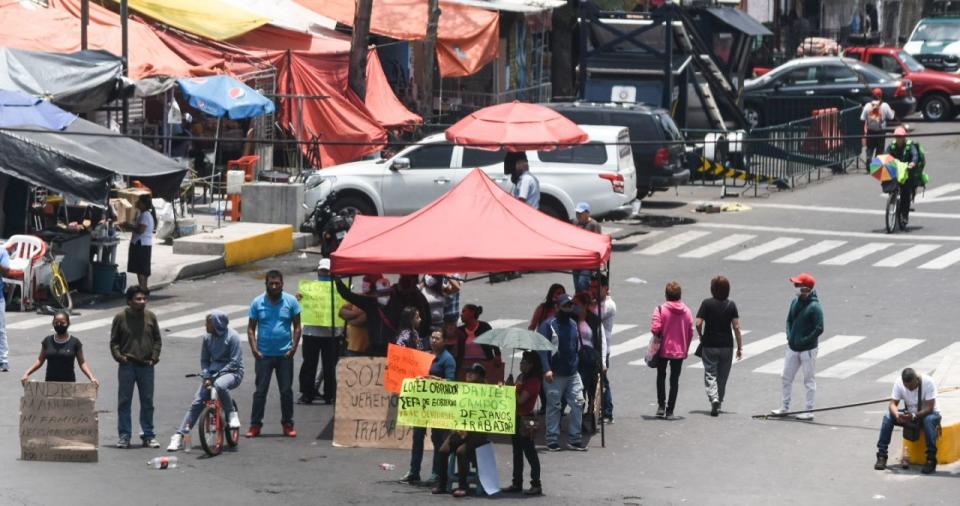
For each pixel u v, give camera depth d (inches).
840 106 3821.4
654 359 1552.7
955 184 3201.3
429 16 3275.1
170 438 1433.3
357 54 3110.2
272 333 1445.6
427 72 3294.8
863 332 1956.2
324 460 1373.0
